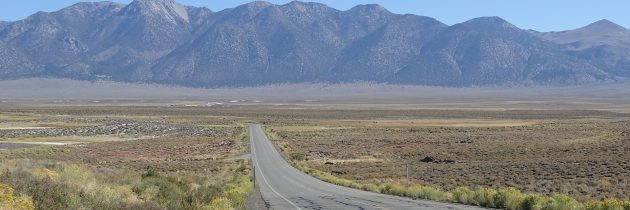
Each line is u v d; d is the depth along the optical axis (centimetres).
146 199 2417
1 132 11394
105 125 13988
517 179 4875
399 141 10081
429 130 12619
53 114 19362
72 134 11494
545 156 6938
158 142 9881
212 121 16462
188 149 8750
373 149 8900
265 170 6209
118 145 9169
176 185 3183
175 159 7438
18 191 1681
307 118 18788
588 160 6147
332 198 3550
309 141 10438
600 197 3581
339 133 12162
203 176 4994
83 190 2031
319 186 4612
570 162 6081
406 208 2881
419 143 9669
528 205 2788
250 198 3503
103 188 2312
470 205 3053
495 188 4281
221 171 5944
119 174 3434
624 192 3819
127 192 2489
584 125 13162
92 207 1791
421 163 7031
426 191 3662
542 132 11256
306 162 7312
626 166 5438
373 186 4425
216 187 3550
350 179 5616
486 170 5788
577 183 4459
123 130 12650
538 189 4141
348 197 3631
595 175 4934
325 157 7925
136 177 3306
